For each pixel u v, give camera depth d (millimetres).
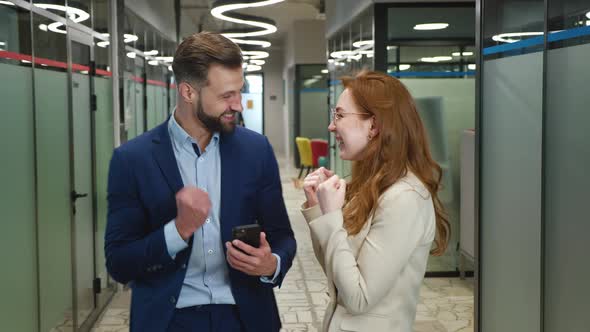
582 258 2748
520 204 3387
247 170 1879
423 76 6383
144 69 7652
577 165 2775
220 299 1844
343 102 1759
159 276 1805
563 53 2879
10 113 3199
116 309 5340
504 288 3633
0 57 3059
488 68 3799
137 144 1831
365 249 1627
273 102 24781
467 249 5852
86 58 4969
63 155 4250
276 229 1938
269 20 11688
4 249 3080
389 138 1688
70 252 4383
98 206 5285
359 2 6988
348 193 1863
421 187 1672
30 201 3516
